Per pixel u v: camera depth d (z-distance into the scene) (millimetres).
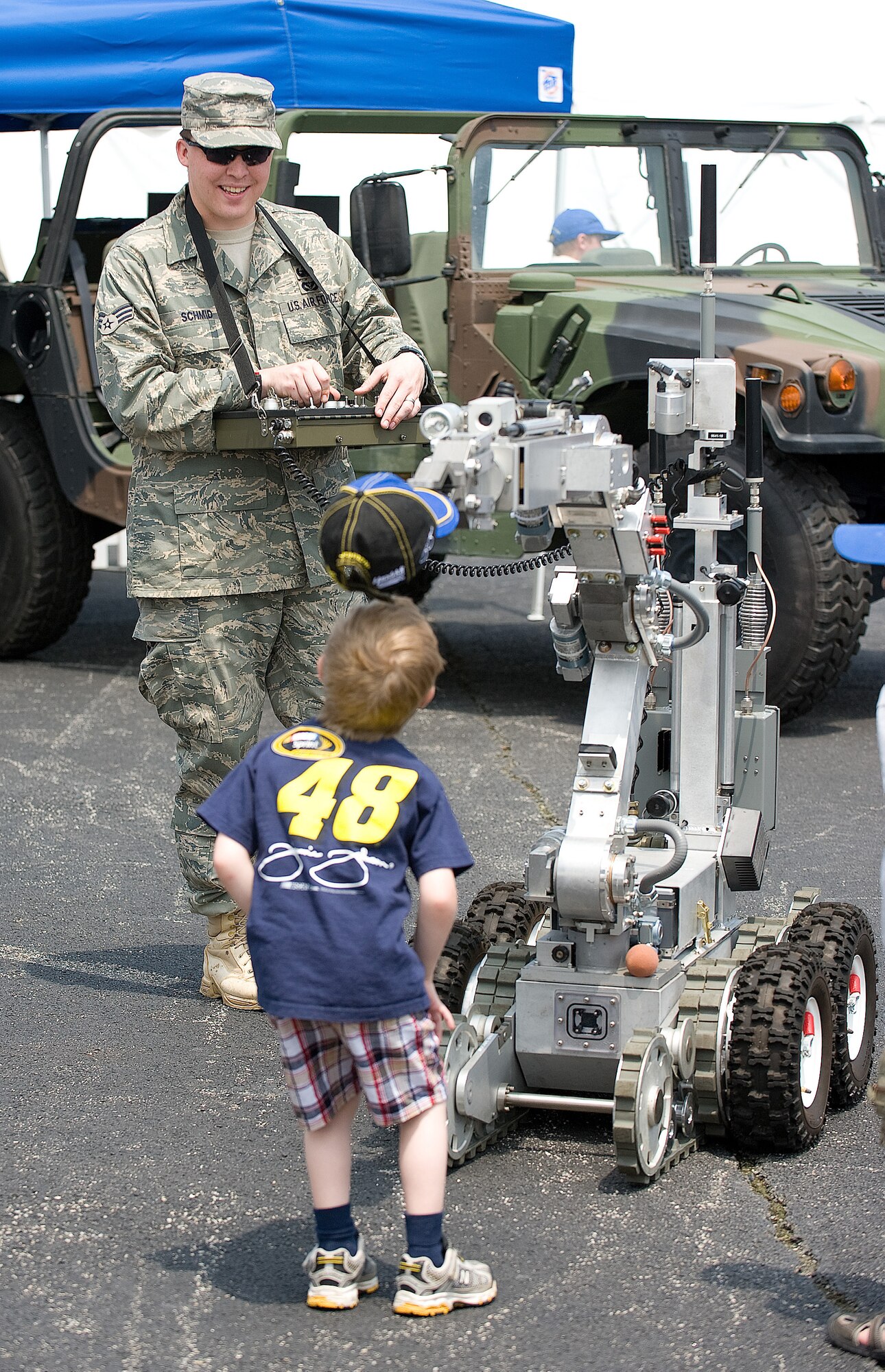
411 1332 2920
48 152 10016
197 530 4246
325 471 4355
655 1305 3008
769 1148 3631
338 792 2906
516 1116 3732
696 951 3797
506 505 3049
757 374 6902
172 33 8148
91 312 8641
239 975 4496
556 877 3400
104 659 9195
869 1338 2824
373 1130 3775
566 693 8312
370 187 7070
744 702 4141
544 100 9023
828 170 8828
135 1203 3408
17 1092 3936
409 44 8477
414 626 2918
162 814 6270
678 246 8352
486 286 7871
